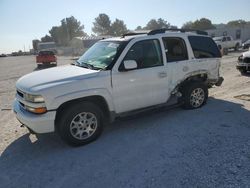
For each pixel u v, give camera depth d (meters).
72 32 104.88
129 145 4.54
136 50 5.08
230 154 3.99
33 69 21.62
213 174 3.49
